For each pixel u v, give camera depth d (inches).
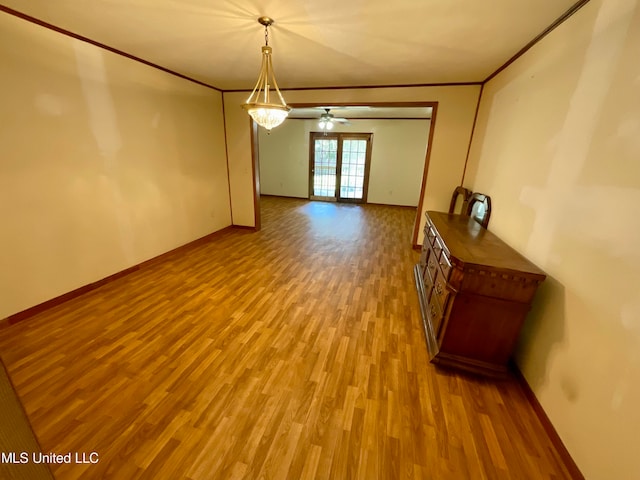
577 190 55.4
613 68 49.3
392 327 91.3
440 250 85.0
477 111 135.9
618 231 44.3
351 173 303.0
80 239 101.9
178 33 88.2
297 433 55.5
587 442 46.9
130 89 112.9
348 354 78.3
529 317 69.7
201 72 132.4
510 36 81.7
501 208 93.4
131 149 117.2
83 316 91.5
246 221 196.9
